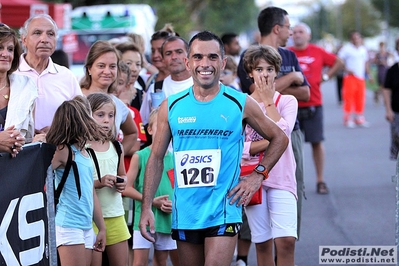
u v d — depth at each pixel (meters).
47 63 15.04
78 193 12.81
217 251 11.57
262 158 13.17
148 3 71.81
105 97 14.28
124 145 16.39
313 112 24.72
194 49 11.76
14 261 10.79
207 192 11.70
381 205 23.97
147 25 46.53
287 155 14.34
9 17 32.00
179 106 11.90
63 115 12.77
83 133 12.79
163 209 14.73
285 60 17.77
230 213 11.70
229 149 11.77
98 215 13.45
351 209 23.53
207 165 11.70
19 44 12.99
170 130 12.20
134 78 19.77
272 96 14.38
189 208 11.76
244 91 17.19
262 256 14.73
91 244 13.14
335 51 104.69
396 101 26.20
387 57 65.88
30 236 11.11
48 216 11.48
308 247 19.12
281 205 14.20
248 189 11.88
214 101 11.80
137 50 19.83
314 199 25.41
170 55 18.47
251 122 12.06
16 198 10.88
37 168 11.25
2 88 12.97
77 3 63.16
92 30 44.44
